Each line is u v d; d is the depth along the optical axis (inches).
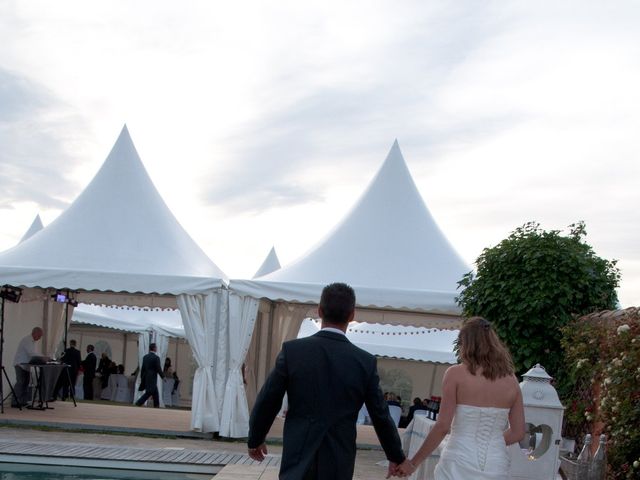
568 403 334.6
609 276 386.6
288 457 152.5
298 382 155.1
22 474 321.4
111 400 883.4
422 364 981.8
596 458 249.3
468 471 173.9
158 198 601.3
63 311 647.1
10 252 537.3
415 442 320.8
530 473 249.0
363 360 158.2
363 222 572.4
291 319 649.0
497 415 177.8
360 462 414.9
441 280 537.6
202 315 487.8
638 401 264.8
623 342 274.2
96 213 562.3
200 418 475.5
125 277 481.4
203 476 341.1
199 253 598.2
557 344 377.7
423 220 582.9
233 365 484.1
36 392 570.3
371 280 528.4
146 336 863.7
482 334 180.5
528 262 378.9
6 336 583.2
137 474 336.2
